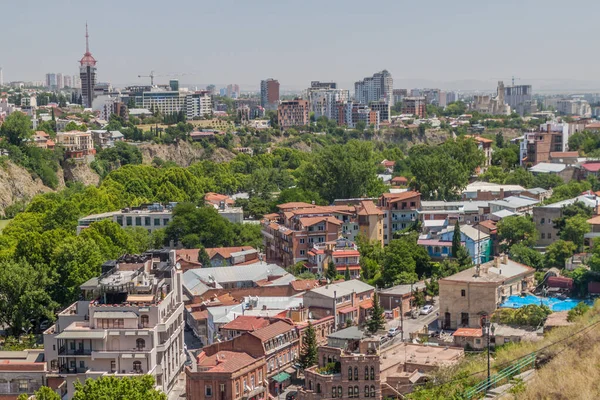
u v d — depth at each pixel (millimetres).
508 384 128875
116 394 143375
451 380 154250
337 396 168875
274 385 189875
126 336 180500
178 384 195250
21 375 181250
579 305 195500
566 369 125250
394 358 180000
